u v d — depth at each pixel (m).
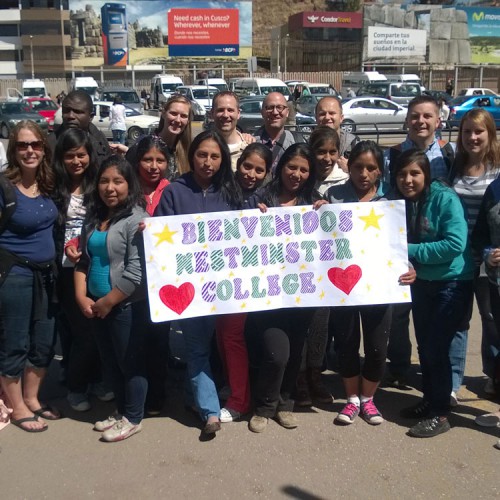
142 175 4.21
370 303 3.87
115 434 3.79
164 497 3.29
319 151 4.21
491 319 4.32
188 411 4.16
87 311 3.72
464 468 3.54
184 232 3.79
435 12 43.50
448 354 3.88
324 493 3.33
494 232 3.75
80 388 4.19
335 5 63.69
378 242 3.89
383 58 43.81
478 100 25.02
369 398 4.08
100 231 3.72
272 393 3.90
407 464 3.58
